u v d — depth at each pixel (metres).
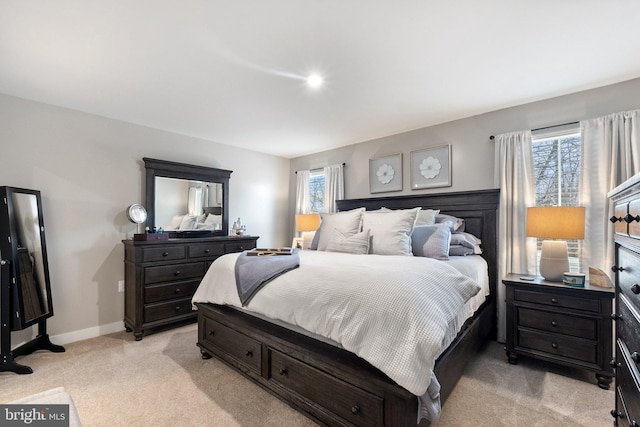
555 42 1.86
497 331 2.85
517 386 2.01
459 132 3.24
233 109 2.96
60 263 2.82
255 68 2.17
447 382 1.58
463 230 3.05
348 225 2.96
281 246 4.95
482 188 3.08
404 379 1.23
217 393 1.94
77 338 2.88
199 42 1.85
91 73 2.23
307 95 2.65
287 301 1.76
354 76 2.30
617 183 2.32
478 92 2.59
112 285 3.14
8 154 2.57
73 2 1.48
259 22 1.66
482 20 1.65
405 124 3.42
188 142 3.82
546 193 2.77
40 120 2.74
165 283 3.09
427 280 1.56
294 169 5.03
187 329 3.18
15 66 2.11
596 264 2.39
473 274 2.27
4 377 2.15
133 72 2.22
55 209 2.80
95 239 3.04
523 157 2.79
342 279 1.63
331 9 1.56
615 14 1.59
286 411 1.75
